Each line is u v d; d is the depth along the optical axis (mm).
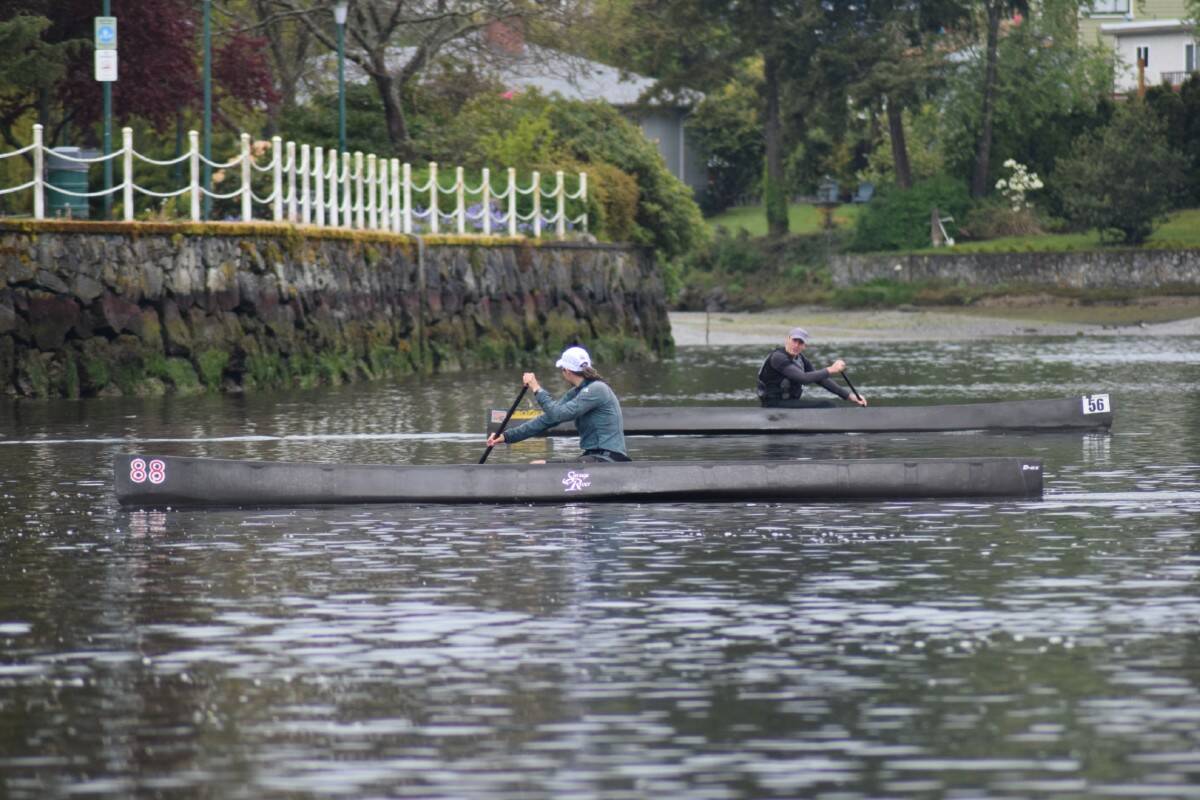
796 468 67000
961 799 31547
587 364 68938
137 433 96625
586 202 183875
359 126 188625
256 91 159500
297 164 160375
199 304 125438
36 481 75625
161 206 135625
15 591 50188
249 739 35344
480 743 34969
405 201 154875
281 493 66500
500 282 165250
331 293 138000
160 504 66375
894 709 36969
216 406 114438
